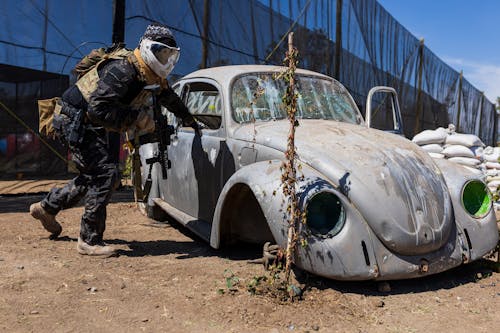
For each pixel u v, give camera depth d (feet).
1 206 20.90
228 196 11.55
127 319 8.87
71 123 12.46
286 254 9.76
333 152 10.80
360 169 10.27
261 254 13.38
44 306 9.36
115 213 20.08
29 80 28.48
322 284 10.51
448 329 8.70
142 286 10.55
